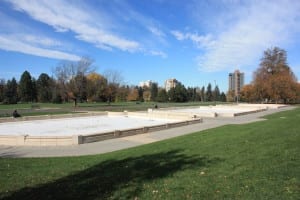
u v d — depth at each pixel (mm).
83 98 78625
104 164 9891
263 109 45625
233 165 8109
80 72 64875
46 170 9312
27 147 14742
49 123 26500
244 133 14414
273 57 73188
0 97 88500
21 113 38781
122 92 98000
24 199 6492
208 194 6055
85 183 7492
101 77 80562
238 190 6141
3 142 15391
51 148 14492
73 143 15508
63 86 64062
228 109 50000
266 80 71875
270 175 6902
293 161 7910
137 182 7230
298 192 5801
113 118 32094
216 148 10852
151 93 113688
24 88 96312
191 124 25000
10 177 8391
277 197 5633
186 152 10633
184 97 107938
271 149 9570
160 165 8852
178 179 7219
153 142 15297
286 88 69188
